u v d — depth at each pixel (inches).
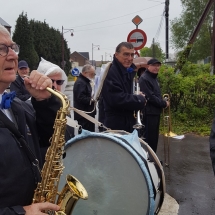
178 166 232.8
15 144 63.3
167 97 242.1
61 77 128.3
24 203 65.1
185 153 265.4
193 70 411.8
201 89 363.6
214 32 437.7
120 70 163.5
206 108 359.3
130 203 95.4
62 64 1872.5
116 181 96.7
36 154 77.4
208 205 169.5
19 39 1662.2
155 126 214.2
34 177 67.1
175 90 359.6
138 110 164.1
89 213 99.7
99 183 98.8
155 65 216.1
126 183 95.6
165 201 172.7
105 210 98.3
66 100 75.2
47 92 76.1
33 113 81.4
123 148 95.1
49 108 77.4
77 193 71.5
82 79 237.1
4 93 70.6
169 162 239.3
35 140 78.2
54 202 72.5
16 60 69.0
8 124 63.9
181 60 415.5
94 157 99.4
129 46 161.0
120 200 96.6
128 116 166.7
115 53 164.6
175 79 359.3
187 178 208.5
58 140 72.5
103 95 165.9
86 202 99.9
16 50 69.1
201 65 463.8
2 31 66.6
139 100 159.6
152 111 211.6
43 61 130.3
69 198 72.2
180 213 160.7
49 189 70.7
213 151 98.0
